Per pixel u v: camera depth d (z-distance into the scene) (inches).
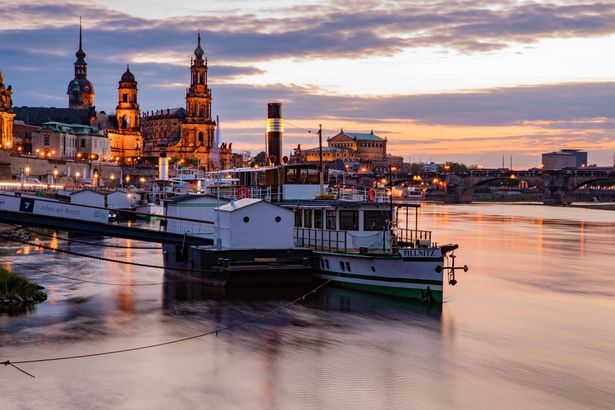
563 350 1814.7
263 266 2479.1
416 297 2306.8
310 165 2947.8
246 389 1494.8
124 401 1419.8
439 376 1593.3
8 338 1847.9
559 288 2773.1
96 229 2773.1
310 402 1428.4
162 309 2202.3
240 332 1936.5
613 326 2089.1
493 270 3282.5
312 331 1950.1
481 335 1945.1
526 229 6240.2
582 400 1459.2
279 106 3299.7
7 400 1417.3
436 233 5669.3
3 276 2345.0
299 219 2768.2
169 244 3041.3
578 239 5152.6
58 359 1675.7
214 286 2508.6
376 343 1843.0
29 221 2706.7
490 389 1515.7
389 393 1482.5
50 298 2357.3
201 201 3149.6
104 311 2166.6
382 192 2795.3
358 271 2426.2
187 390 1485.0
